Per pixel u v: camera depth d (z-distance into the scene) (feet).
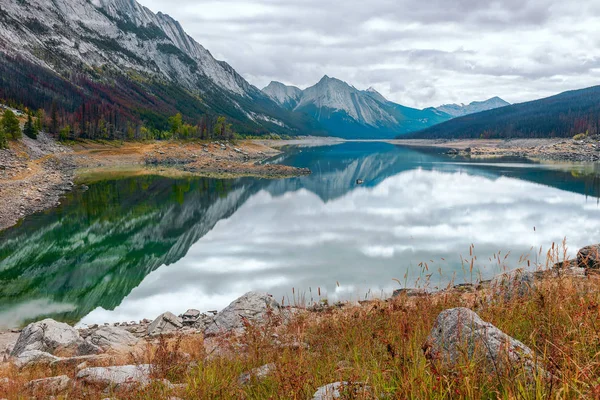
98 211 174.09
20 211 165.68
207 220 163.73
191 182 281.74
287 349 25.27
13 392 27.04
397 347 19.15
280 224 156.25
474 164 413.18
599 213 159.43
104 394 25.23
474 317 17.93
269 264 107.65
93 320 77.10
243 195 229.25
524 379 13.23
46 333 50.72
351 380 16.43
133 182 269.03
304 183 282.36
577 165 390.01
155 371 25.50
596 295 22.39
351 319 30.73
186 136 551.59
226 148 537.65
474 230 135.85
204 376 22.94
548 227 136.77
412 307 27.94
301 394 17.12
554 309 20.30
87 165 360.69
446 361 15.99
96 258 114.42
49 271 104.06
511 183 258.78
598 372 13.83
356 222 156.46
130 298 87.40
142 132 567.59
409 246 119.65
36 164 295.48
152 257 115.65
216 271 103.24
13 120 336.29
